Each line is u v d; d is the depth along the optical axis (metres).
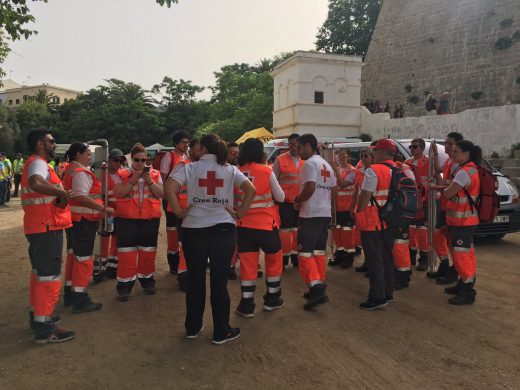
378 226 5.00
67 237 5.40
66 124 58.66
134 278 5.58
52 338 4.25
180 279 5.94
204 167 4.09
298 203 5.13
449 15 28.17
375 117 23.48
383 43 32.78
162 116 58.34
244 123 33.91
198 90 60.69
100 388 3.42
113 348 4.14
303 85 24.02
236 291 5.95
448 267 6.18
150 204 5.57
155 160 6.50
